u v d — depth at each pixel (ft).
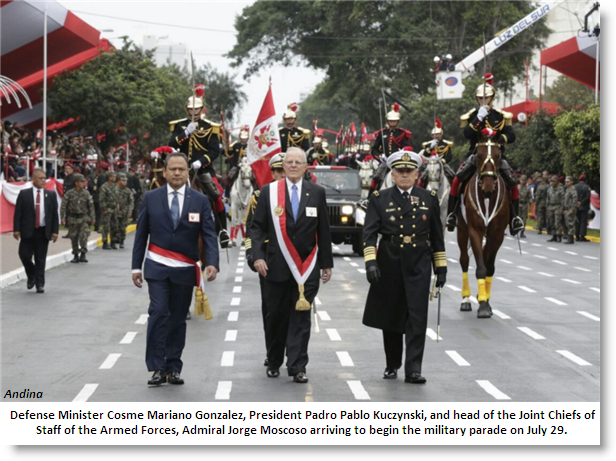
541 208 136.15
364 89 232.12
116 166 162.30
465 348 45.03
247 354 43.21
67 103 154.40
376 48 232.53
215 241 36.99
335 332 49.24
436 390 36.04
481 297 54.65
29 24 128.06
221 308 58.13
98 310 57.31
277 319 37.76
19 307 58.34
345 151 146.00
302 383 37.11
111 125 156.25
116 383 37.19
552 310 57.82
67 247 99.86
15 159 118.32
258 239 37.68
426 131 209.46
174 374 37.04
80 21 134.72
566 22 261.85
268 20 246.27
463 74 205.46
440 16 233.35
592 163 130.11
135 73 163.43
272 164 42.42
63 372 39.32
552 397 34.99
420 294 36.88
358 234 95.25
